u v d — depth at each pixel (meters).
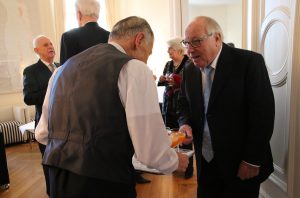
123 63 1.04
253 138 1.45
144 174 3.29
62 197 1.07
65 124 1.10
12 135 4.91
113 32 1.21
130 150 1.07
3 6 4.98
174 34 5.58
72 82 1.11
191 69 1.72
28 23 5.37
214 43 1.46
